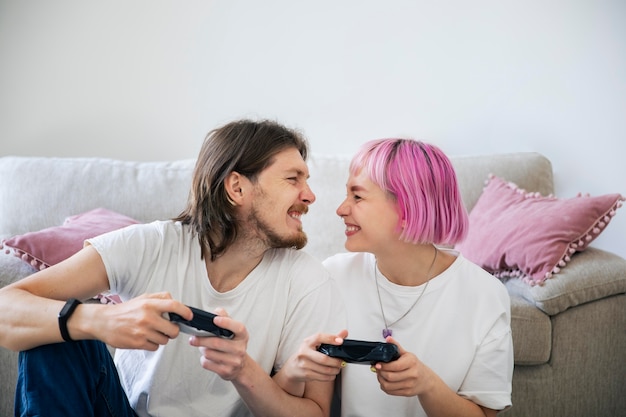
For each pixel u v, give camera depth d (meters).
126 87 2.85
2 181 2.42
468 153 2.84
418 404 1.57
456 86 2.81
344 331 1.34
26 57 2.82
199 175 1.47
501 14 2.76
